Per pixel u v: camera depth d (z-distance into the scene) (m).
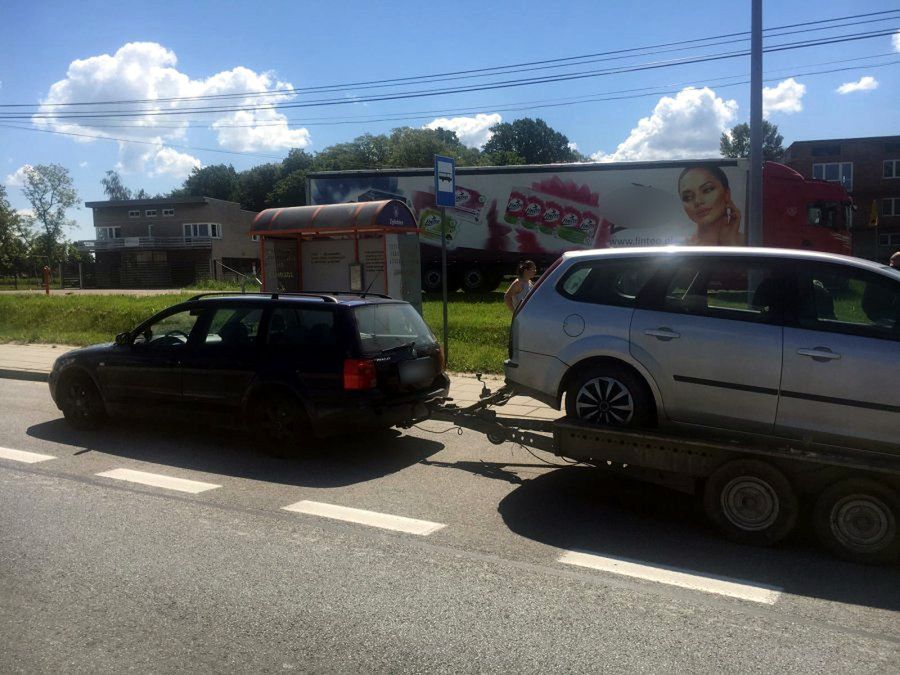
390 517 5.44
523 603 4.01
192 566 4.50
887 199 52.44
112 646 3.53
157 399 7.66
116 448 7.50
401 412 6.89
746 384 5.15
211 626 3.73
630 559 4.66
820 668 3.35
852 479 4.62
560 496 6.00
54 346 16.05
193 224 59.81
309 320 7.04
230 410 7.23
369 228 12.29
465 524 5.30
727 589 4.22
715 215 21.55
